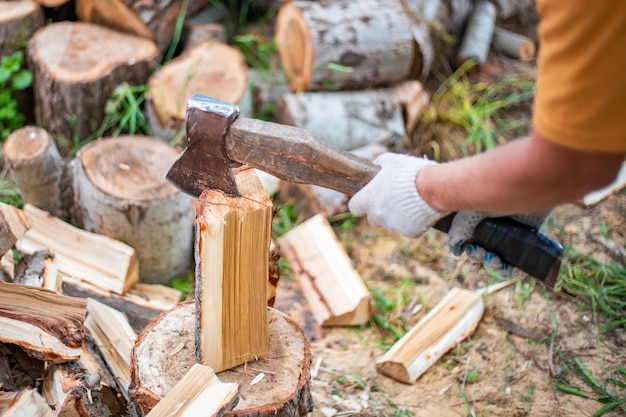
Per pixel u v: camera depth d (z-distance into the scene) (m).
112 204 2.97
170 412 1.84
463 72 4.60
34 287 2.31
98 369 2.41
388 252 3.52
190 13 4.15
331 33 3.72
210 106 1.87
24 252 2.80
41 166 3.16
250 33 4.61
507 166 1.43
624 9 1.20
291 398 2.01
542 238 1.87
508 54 4.92
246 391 2.02
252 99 4.02
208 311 1.96
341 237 3.60
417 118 4.11
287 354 2.15
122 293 2.92
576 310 3.17
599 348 2.99
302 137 1.86
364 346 3.00
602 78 1.24
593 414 2.71
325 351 2.97
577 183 1.38
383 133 3.82
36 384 2.30
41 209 3.30
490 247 1.90
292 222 3.64
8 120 3.89
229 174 1.93
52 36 3.78
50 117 3.64
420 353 2.84
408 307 3.21
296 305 3.16
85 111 3.59
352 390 2.79
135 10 3.83
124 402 2.47
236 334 2.04
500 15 5.17
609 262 3.41
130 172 3.12
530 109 4.46
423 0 4.23
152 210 2.99
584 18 1.23
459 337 2.98
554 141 1.32
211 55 3.81
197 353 2.06
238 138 1.88
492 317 3.14
